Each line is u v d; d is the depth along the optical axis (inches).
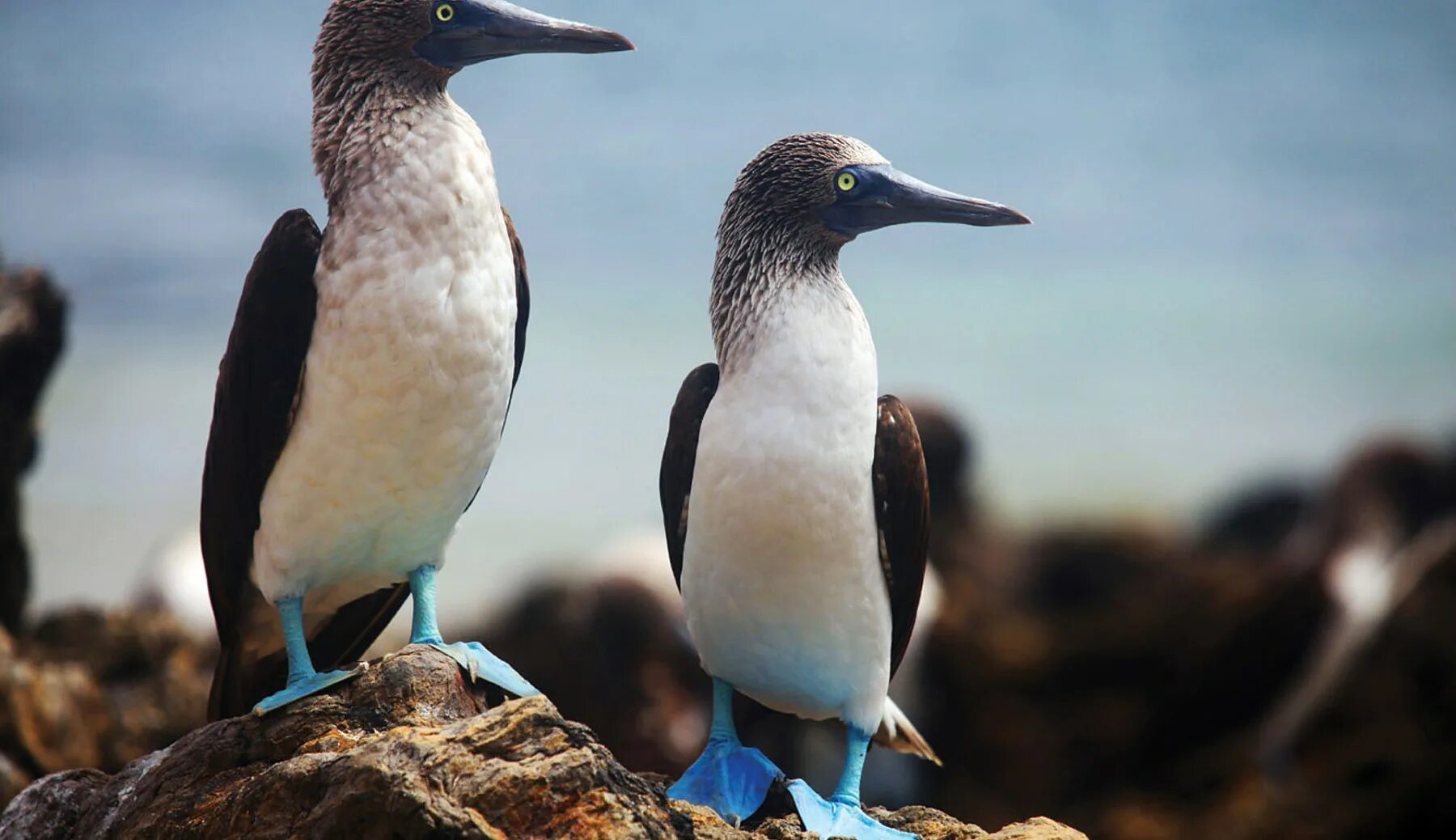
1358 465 713.0
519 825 235.9
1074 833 291.6
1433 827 628.4
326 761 248.1
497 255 285.6
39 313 482.6
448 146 282.7
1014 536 880.3
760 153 309.0
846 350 296.4
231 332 293.7
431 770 238.1
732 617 298.4
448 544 307.1
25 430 487.8
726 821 290.8
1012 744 708.7
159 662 512.1
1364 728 638.5
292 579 294.2
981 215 307.4
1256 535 896.9
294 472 284.8
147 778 276.2
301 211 284.4
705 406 312.3
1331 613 683.4
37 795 295.3
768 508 288.8
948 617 713.0
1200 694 715.4
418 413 279.3
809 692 306.7
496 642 605.9
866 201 305.9
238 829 249.8
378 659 284.4
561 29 295.1
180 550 669.3
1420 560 652.1
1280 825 644.1
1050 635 735.7
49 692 438.3
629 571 540.1
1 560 492.1
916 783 641.6
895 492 304.0
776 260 302.8
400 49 288.2
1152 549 820.6
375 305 274.7
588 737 245.8
